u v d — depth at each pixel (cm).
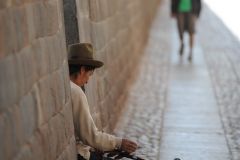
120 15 1803
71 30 1100
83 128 877
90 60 897
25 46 670
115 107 1544
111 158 888
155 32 3797
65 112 842
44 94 745
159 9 5525
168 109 1697
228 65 2498
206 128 1484
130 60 2139
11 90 606
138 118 1586
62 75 847
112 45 1559
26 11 682
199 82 2119
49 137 757
